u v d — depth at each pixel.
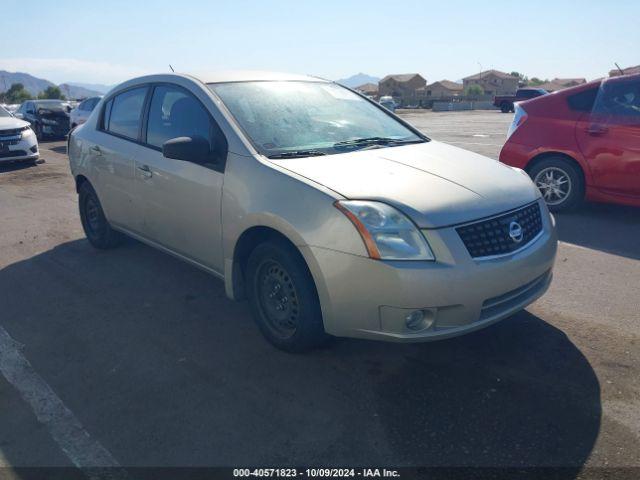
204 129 3.74
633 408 2.72
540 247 3.12
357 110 4.31
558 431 2.57
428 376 3.06
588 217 6.27
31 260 5.27
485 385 2.96
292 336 3.25
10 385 3.13
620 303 3.94
